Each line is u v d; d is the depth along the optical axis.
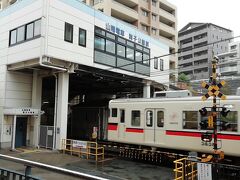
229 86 36.81
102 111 22.06
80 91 30.77
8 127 18.23
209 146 12.72
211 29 74.19
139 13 44.53
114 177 11.71
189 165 10.66
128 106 16.09
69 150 16.81
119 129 16.42
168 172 12.78
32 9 17.09
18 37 17.97
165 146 14.27
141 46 23.61
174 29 52.72
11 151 17.17
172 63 52.12
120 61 21.17
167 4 51.88
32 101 19.38
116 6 40.09
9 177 4.65
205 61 73.56
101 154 15.80
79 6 18.06
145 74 23.94
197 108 13.35
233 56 67.31
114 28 20.75
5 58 18.73
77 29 17.81
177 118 13.96
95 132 19.55
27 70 19.34
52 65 16.55
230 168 9.48
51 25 16.28
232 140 12.19
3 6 52.06
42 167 3.83
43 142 18.47
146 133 15.10
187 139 13.49
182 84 36.00
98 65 19.23
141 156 15.39
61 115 17.59
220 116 12.61
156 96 16.05
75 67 17.84
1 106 18.23
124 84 24.92
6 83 18.36
